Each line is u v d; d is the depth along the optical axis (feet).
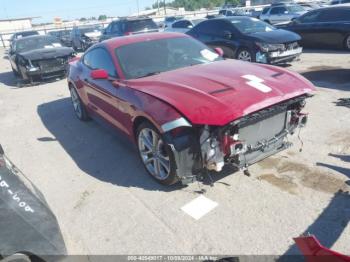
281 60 30.60
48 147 18.37
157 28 51.08
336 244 9.02
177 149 10.92
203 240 9.73
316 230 9.59
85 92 18.88
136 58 15.14
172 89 11.94
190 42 16.81
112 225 10.90
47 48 38.88
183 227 10.36
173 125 10.62
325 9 39.47
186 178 11.40
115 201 12.19
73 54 38.04
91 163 15.61
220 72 13.12
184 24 59.52
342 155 13.51
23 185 8.17
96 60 17.57
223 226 10.18
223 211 10.85
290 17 63.72
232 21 33.71
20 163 16.70
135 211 11.44
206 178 12.76
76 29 74.49
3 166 7.95
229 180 12.50
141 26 49.85
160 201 11.82
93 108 18.45
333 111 18.58
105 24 120.37
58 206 12.38
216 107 10.34
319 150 14.08
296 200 10.97
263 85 11.63
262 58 29.99
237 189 11.91
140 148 13.33
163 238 10.00
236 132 10.73
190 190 12.22
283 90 11.50
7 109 28.22
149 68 14.67
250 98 10.79
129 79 14.19
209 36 34.78
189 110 10.50
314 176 12.18
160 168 12.46
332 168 12.59
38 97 31.32
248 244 9.37
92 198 12.61
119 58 15.25
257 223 10.14
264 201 11.10
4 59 70.95
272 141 12.15
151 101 11.87
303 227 9.77
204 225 10.34
